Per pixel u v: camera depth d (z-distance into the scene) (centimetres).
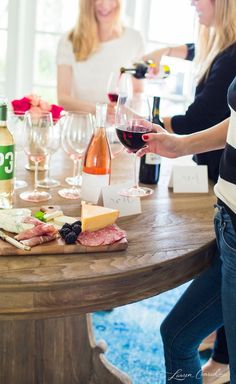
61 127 186
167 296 284
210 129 151
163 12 384
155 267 121
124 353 231
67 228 126
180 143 150
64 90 306
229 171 124
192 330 159
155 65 258
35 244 121
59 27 376
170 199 168
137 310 268
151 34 388
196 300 157
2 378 178
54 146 163
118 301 120
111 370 186
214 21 184
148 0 379
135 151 156
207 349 238
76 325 182
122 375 187
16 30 367
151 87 387
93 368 189
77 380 188
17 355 177
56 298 113
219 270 152
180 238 137
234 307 127
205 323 158
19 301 111
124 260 122
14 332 174
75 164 175
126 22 365
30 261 118
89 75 307
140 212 154
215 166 191
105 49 305
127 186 165
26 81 384
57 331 179
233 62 178
